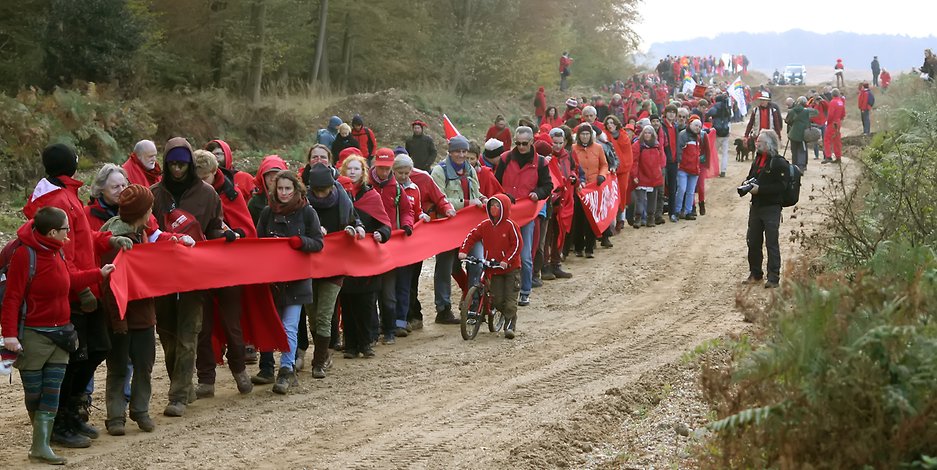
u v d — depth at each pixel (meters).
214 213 9.63
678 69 68.12
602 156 18.45
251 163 29.27
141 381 8.77
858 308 6.55
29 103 26.33
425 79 48.19
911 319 6.50
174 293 9.26
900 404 5.73
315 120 35.28
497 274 12.71
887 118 24.38
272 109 34.06
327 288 10.74
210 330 9.96
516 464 7.85
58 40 31.11
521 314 14.24
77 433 8.42
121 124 28.91
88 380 8.51
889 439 5.85
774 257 15.38
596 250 19.42
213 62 39.56
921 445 5.73
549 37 57.69
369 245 11.45
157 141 30.25
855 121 55.09
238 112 33.34
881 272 8.62
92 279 7.92
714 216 23.20
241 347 9.98
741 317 13.56
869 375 5.90
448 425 8.97
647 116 28.70
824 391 6.04
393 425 8.98
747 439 6.30
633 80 57.44
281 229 10.27
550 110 27.11
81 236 8.09
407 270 12.76
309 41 43.38
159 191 9.38
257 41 38.22
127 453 8.16
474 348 12.15
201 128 31.42
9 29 33.69
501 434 8.67
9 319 7.60
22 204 21.55
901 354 6.07
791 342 6.32
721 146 30.20
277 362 11.54
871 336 6.00
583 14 68.38
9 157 23.30
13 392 10.05
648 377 10.45
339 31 46.44
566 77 56.56
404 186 12.59
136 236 8.84
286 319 10.21
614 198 19.77
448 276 13.63
